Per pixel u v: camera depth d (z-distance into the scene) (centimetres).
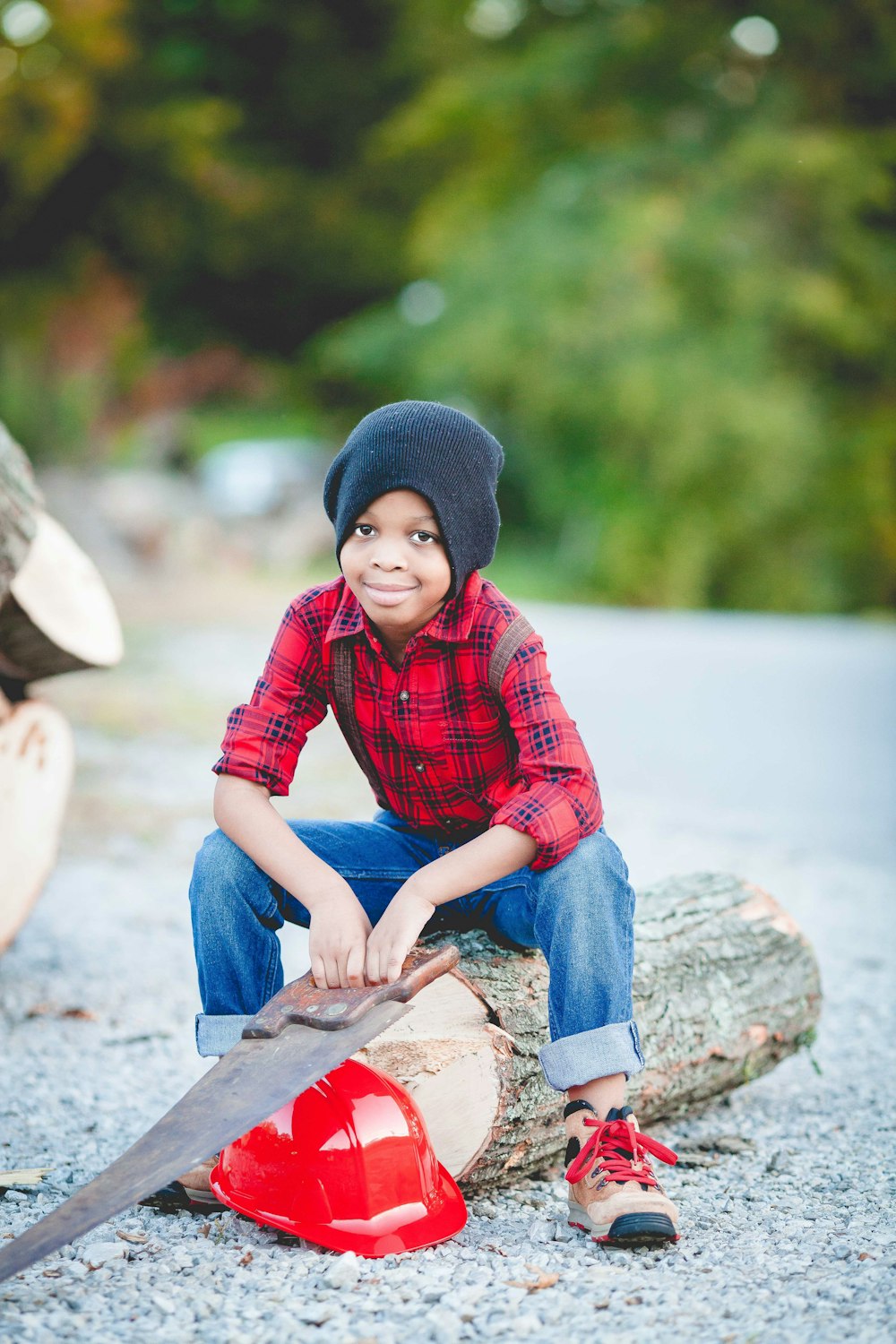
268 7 2319
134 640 1085
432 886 223
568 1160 229
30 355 2084
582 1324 192
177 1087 312
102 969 411
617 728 883
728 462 1903
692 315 1925
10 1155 269
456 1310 195
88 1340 186
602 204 1962
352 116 2434
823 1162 268
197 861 241
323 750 779
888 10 1939
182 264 2298
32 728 383
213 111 2073
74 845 562
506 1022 241
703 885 316
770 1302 198
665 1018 273
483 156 2161
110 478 1725
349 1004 213
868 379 2069
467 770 245
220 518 1655
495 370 1930
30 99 1748
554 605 1831
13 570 347
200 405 2352
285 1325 190
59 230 2127
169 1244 221
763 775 755
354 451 231
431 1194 224
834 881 543
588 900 227
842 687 1072
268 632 1166
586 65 2025
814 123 2017
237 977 237
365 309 2511
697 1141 282
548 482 2022
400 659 242
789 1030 304
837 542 2027
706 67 2055
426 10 2262
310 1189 218
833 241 1953
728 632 1459
